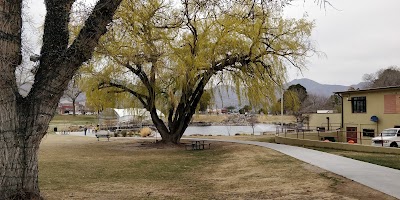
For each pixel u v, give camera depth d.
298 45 24.98
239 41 23.53
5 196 6.97
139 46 20.98
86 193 10.17
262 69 24.77
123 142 31.92
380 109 31.38
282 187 10.37
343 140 35.25
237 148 23.59
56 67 7.43
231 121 74.06
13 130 7.12
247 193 9.81
